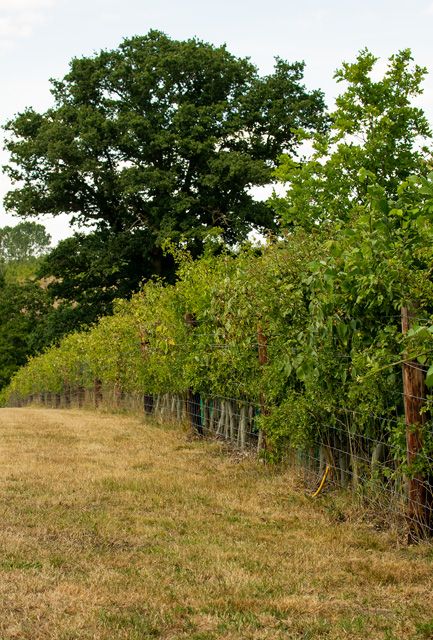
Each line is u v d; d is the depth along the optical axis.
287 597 5.05
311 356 7.70
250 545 6.36
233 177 31.86
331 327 7.24
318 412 8.16
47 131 33.75
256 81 35.06
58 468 10.02
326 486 8.41
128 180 32.16
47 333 38.56
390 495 7.05
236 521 7.23
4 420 18.16
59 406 33.28
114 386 22.19
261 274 9.28
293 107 33.94
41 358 36.62
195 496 8.28
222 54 34.56
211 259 14.09
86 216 36.97
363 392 6.86
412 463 6.34
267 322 9.51
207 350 12.59
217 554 6.05
